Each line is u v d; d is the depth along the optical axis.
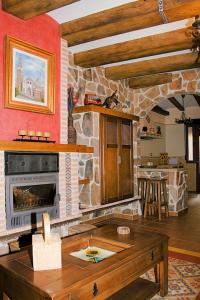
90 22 3.36
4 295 1.84
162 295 2.40
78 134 4.61
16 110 3.12
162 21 3.07
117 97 5.55
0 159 2.82
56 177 3.48
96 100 4.69
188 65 4.62
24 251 2.09
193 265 3.07
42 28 3.41
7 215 2.89
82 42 3.76
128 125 5.36
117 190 4.97
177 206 5.67
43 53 3.40
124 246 2.21
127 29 3.34
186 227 4.72
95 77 5.04
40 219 3.25
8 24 3.02
